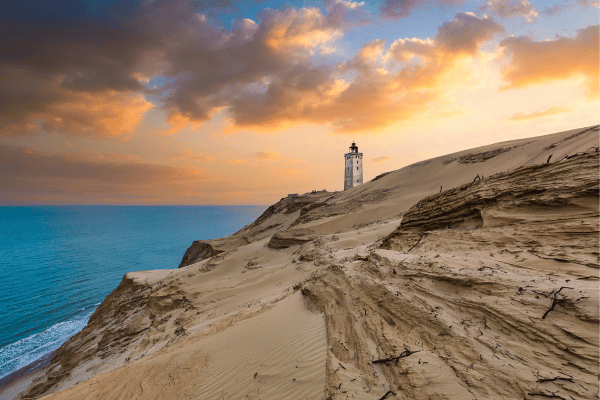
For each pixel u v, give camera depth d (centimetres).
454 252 696
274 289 1855
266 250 3347
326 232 3425
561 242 524
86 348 2530
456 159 4559
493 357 343
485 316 419
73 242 13875
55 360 2720
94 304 4853
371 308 587
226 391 554
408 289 575
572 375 278
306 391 425
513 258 543
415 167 5250
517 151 3491
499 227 695
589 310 331
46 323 4031
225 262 3266
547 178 714
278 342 661
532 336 347
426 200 1230
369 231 2462
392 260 750
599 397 246
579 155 703
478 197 857
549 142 3120
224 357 729
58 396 837
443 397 308
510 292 433
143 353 1605
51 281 6512
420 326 459
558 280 415
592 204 559
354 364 447
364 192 5266
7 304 4919
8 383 2538
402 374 367
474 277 499
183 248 11906
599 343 294
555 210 622
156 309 2500
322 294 834
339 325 608
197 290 2508
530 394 278
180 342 1101
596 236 486
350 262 987
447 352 381
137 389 723
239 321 1058
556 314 355
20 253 10919
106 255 10212
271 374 534
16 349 3206
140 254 10444
